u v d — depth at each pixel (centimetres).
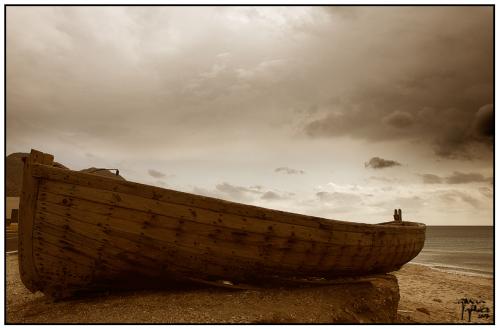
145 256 557
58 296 567
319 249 643
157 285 611
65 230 523
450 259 4316
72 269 548
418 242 962
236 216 576
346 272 726
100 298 590
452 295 1336
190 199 555
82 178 522
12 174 6744
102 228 530
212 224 564
